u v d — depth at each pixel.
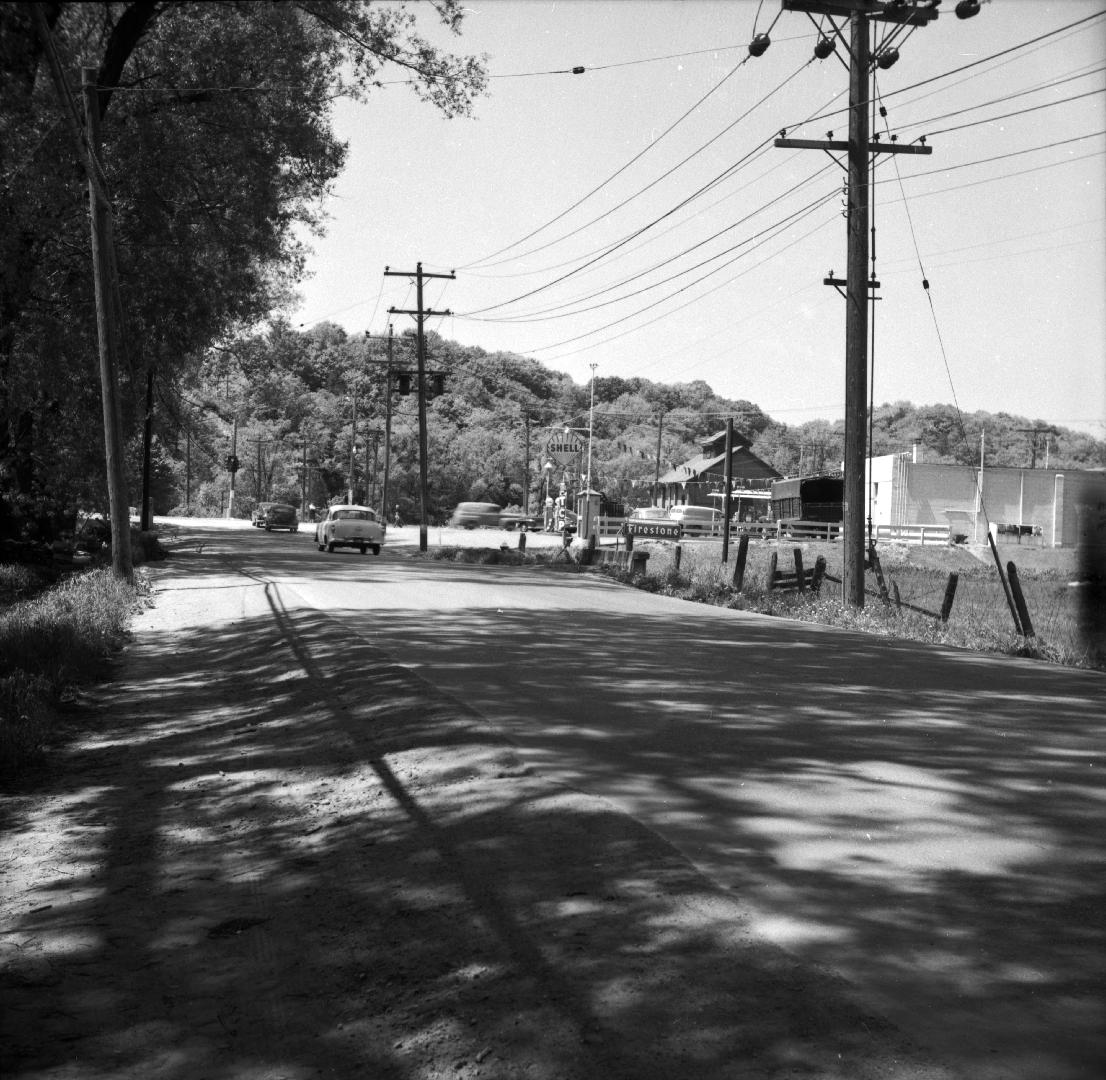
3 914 5.12
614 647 12.76
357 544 40.62
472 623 15.23
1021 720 8.32
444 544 49.25
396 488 101.19
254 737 8.77
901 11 17.78
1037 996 3.56
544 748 7.13
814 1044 3.26
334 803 6.55
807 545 45.41
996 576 33.94
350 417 113.94
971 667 11.59
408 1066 3.41
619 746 7.25
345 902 4.90
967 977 3.70
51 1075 3.56
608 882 4.67
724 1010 3.49
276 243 27.30
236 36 20.42
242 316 29.75
